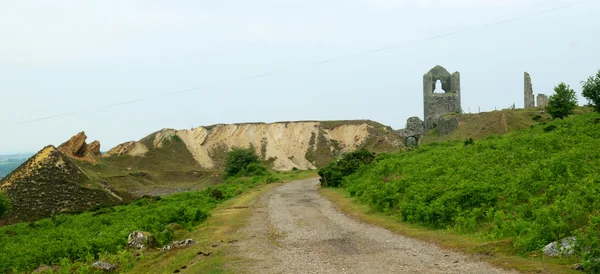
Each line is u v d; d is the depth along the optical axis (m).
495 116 67.94
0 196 52.50
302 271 12.09
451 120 81.56
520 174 19.08
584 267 9.51
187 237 19.80
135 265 15.83
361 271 11.66
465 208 17.08
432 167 26.78
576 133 28.31
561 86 50.69
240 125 142.50
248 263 13.40
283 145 133.50
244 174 78.19
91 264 16.52
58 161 75.38
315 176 64.69
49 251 19.42
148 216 25.98
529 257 11.09
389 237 16.16
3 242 28.00
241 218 24.47
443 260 12.05
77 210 58.12
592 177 15.86
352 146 129.62
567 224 11.89
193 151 133.50
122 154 127.62
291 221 22.19
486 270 10.61
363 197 27.34
